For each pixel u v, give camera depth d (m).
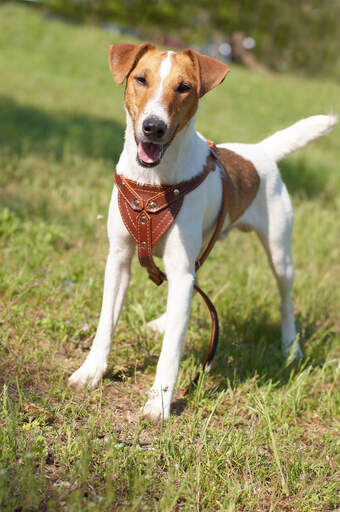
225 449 2.73
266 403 3.26
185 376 3.52
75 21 25.08
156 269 3.30
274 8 26.02
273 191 4.04
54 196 6.46
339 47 26.06
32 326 3.65
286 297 4.24
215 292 4.66
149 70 2.87
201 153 3.20
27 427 2.59
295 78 21.73
